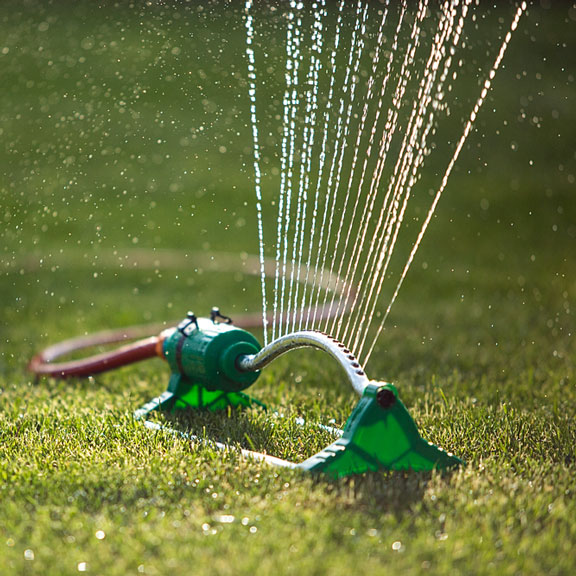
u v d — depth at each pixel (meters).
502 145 41.12
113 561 7.54
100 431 11.47
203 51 34.97
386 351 17.55
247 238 29.75
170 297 23.69
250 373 11.75
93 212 32.75
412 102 36.25
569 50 53.31
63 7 47.91
